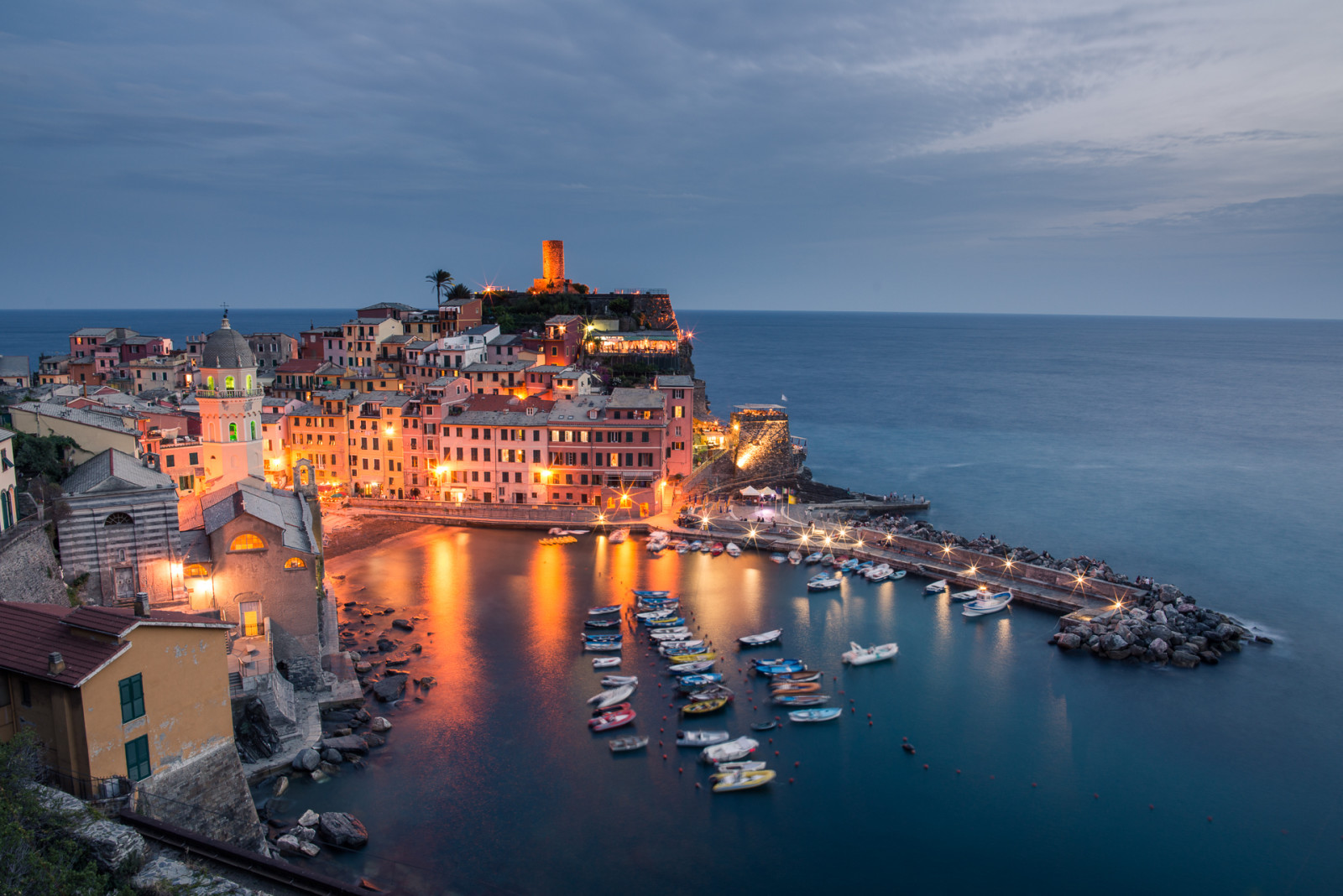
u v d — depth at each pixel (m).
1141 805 61.59
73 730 37.12
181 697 42.16
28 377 176.25
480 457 136.62
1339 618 100.38
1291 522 143.12
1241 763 67.12
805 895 51.50
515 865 53.00
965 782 63.97
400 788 60.53
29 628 40.09
